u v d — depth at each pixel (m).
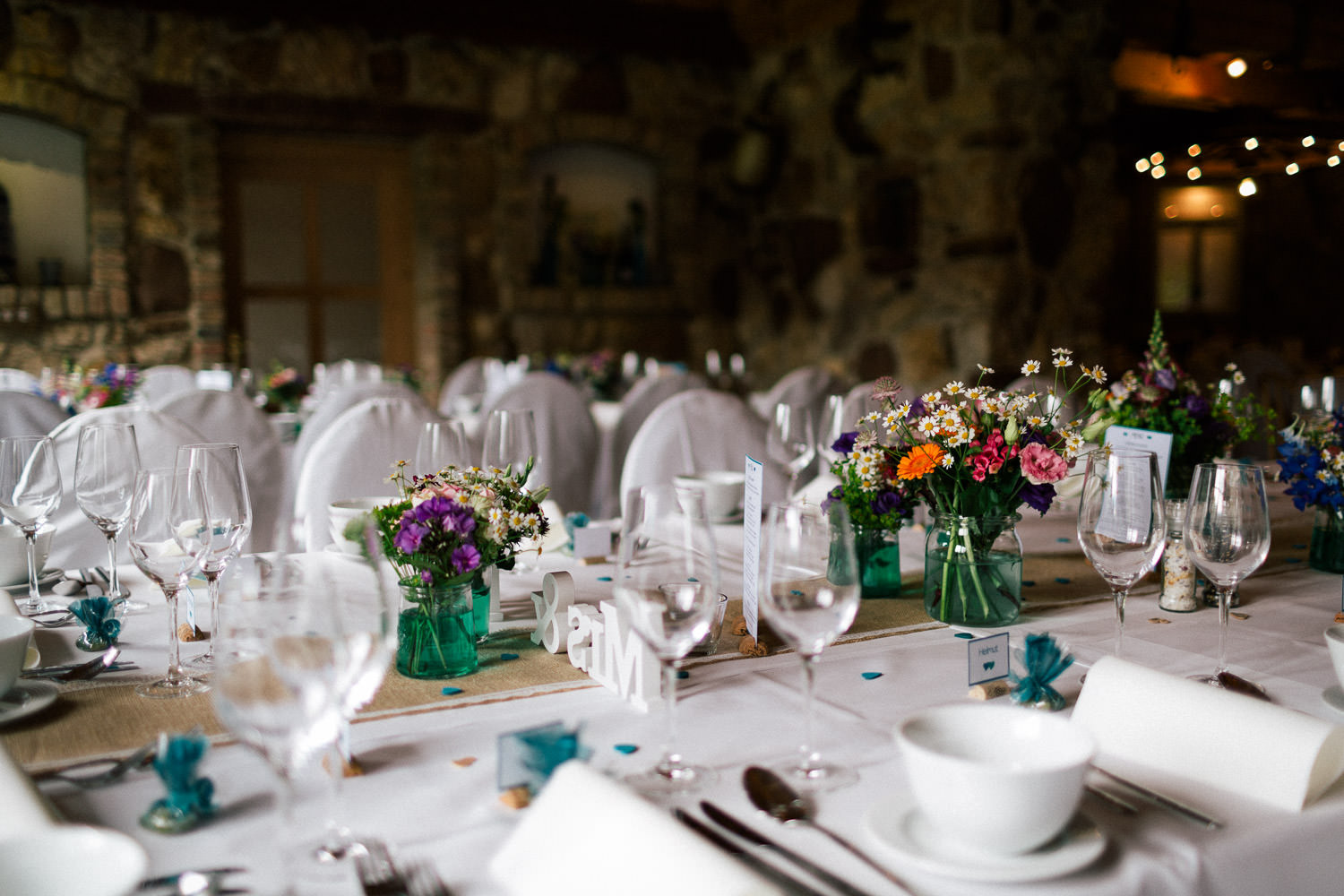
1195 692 0.81
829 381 4.14
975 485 1.20
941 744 0.68
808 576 0.76
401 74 6.33
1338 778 0.78
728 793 0.76
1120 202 6.66
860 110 5.97
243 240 6.25
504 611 1.29
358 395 3.30
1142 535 0.96
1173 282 6.74
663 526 0.80
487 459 1.49
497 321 6.70
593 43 6.56
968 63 5.15
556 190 6.83
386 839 0.70
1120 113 6.42
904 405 1.27
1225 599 1.00
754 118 7.00
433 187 6.46
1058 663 0.93
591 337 6.95
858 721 0.91
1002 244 5.13
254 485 2.70
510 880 0.63
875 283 5.94
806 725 0.86
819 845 0.67
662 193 7.06
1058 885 0.62
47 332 5.67
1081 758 0.62
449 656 1.03
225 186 6.17
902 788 0.77
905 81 5.59
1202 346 6.70
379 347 6.64
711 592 0.78
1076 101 5.31
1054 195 5.28
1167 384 1.51
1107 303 5.55
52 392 4.10
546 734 0.76
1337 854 0.73
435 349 6.53
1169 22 5.44
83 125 5.66
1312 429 1.51
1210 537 0.97
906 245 5.68
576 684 1.01
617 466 3.87
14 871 0.55
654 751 0.84
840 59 6.12
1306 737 0.74
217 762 0.83
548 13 6.41
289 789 0.64
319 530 2.03
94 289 5.74
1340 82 5.84
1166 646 1.12
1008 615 1.21
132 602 1.35
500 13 6.30
